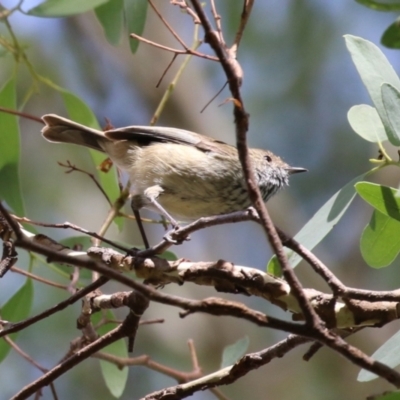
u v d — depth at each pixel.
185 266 5.75
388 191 5.54
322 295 5.52
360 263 13.55
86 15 14.31
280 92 13.86
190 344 8.23
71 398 12.20
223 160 8.04
